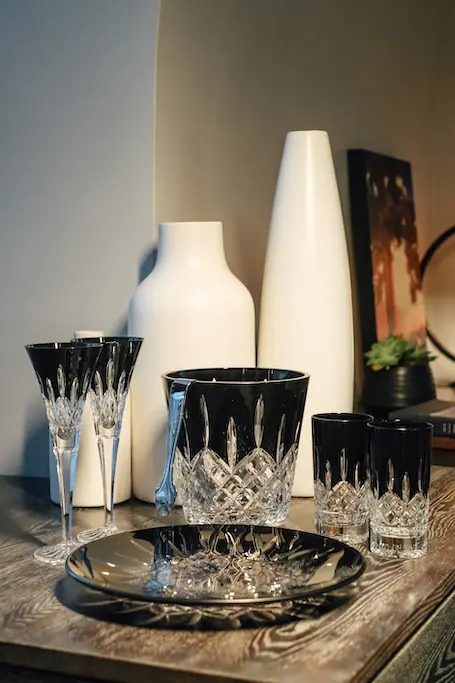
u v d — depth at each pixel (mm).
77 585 1002
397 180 2287
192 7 1481
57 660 833
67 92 1469
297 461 1394
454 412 1818
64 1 1460
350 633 864
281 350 1394
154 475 1350
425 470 1105
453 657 1062
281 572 997
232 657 812
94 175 1461
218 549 1062
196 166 1532
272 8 1730
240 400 1081
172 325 1303
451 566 1072
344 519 1172
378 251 2162
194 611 918
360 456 1164
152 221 1429
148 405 1338
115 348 1129
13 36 1499
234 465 1106
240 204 1674
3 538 1193
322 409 1387
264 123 1741
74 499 1340
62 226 1490
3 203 1529
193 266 1325
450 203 2537
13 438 1569
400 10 2252
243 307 1334
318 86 1933
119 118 1437
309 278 1379
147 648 832
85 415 1316
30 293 1523
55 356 1047
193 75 1509
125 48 1424
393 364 2082
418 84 2428
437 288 2559
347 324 1404
